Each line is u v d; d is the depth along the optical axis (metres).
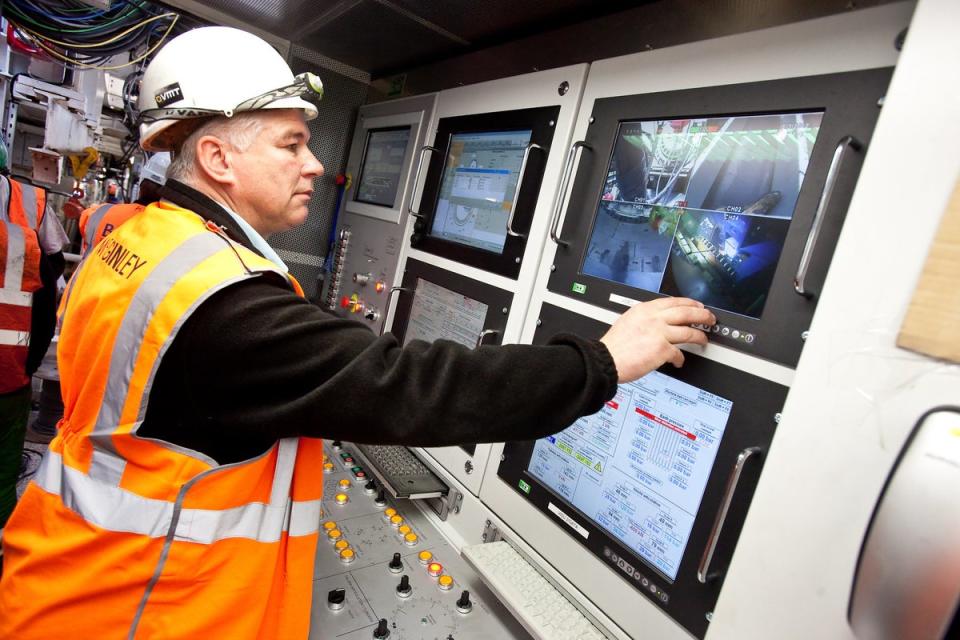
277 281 0.74
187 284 0.65
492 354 0.70
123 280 0.69
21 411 1.99
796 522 0.57
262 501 0.78
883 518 0.45
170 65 0.77
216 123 0.78
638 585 0.94
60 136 2.87
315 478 0.85
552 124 1.24
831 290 0.57
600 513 1.03
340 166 2.23
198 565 0.71
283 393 0.67
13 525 0.78
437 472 1.46
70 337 0.77
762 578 0.59
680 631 0.86
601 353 0.75
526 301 1.25
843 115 0.74
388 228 1.86
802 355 0.59
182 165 0.82
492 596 1.13
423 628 1.00
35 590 0.72
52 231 2.17
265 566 0.77
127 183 3.85
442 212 1.61
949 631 0.39
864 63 0.72
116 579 0.69
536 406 0.69
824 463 0.56
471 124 1.51
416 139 1.76
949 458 0.42
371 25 1.65
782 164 0.81
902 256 0.52
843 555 0.53
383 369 0.65
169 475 0.69
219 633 0.74
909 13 0.68
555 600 1.04
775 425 0.78
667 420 0.94
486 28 1.51
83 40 2.26
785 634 0.56
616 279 1.05
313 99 0.86
